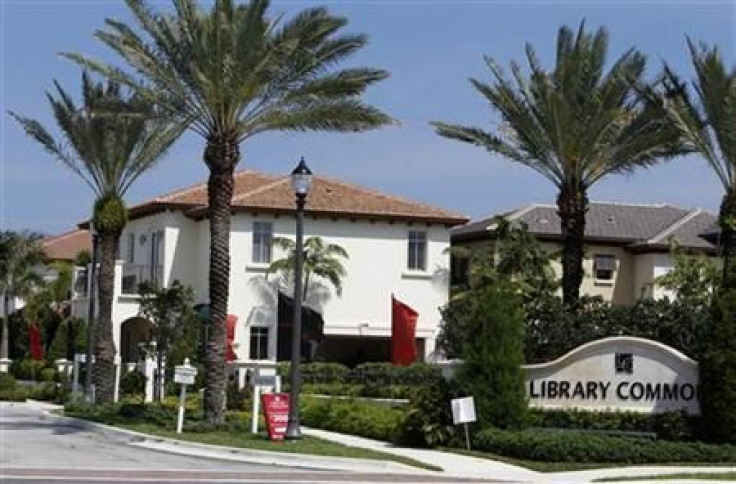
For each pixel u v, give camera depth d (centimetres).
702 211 6022
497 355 2495
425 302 5209
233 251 4978
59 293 6309
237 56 2831
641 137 3278
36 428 3162
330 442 2555
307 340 4994
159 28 2927
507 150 3391
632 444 2305
